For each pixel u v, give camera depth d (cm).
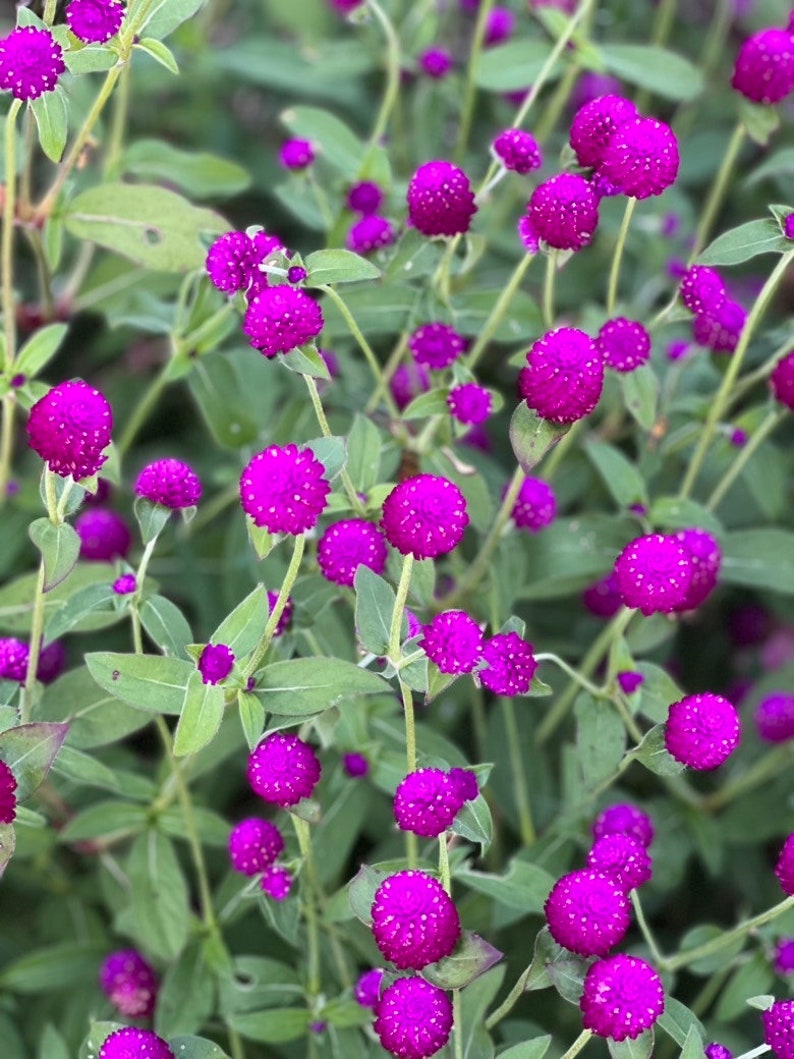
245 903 63
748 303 88
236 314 68
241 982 67
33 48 55
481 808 53
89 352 91
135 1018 66
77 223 68
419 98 83
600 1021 50
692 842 71
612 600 69
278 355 53
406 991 50
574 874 51
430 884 50
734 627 82
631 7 98
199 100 98
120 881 68
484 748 70
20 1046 67
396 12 83
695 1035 51
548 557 68
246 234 56
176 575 77
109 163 75
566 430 54
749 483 75
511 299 69
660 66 78
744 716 76
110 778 59
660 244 83
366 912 51
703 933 60
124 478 82
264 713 53
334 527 56
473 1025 54
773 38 67
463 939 51
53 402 51
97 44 58
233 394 70
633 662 60
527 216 59
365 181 71
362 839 72
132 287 78
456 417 61
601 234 84
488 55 77
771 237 60
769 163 73
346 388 71
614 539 68
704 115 94
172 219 67
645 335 62
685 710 54
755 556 70
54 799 66
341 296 65
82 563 69
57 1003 70
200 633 75
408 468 66
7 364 65
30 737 52
